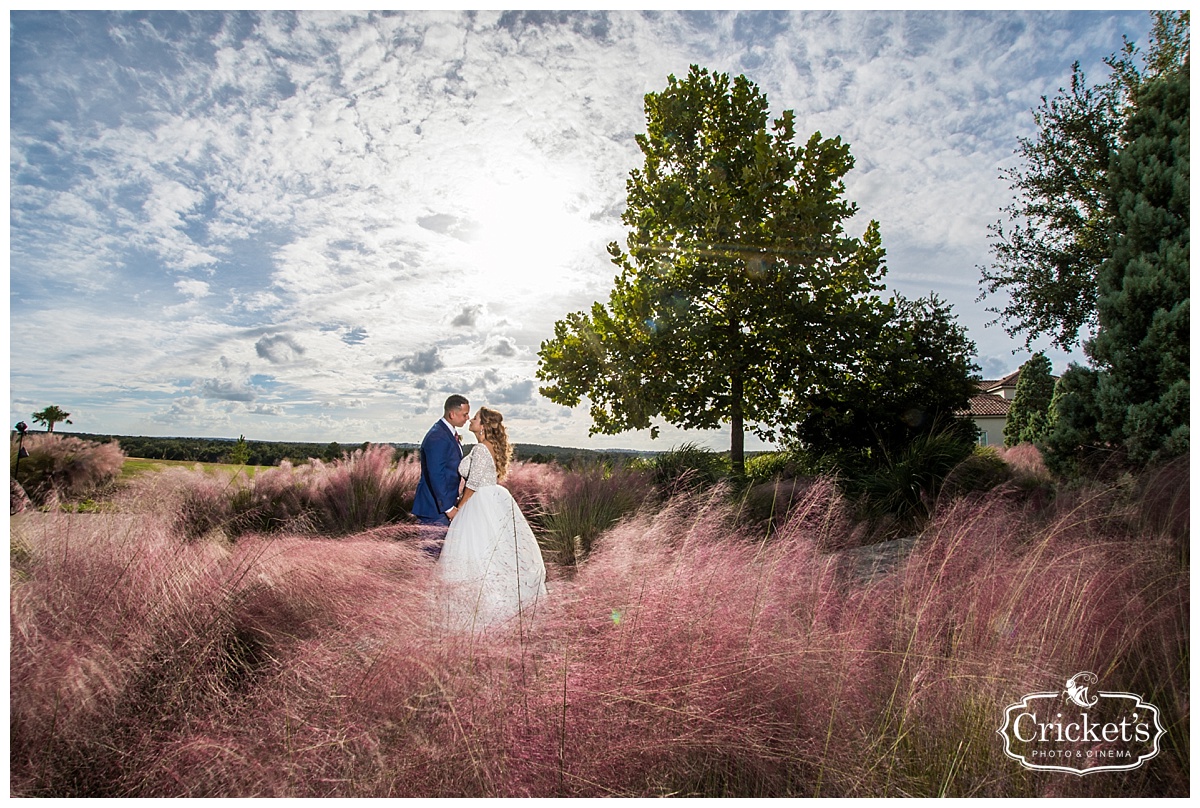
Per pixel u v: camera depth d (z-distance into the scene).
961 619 2.68
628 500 7.00
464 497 4.49
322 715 2.05
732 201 10.95
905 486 7.09
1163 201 6.57
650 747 1.98
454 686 2.07
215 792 1.86
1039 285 11.60
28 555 2.99
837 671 2.34
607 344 11.87
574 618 2.63
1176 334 5.90
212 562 3.14
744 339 11.32
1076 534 3.47
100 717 2.12
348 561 3.28
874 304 11.36
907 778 2.05
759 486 7.83
